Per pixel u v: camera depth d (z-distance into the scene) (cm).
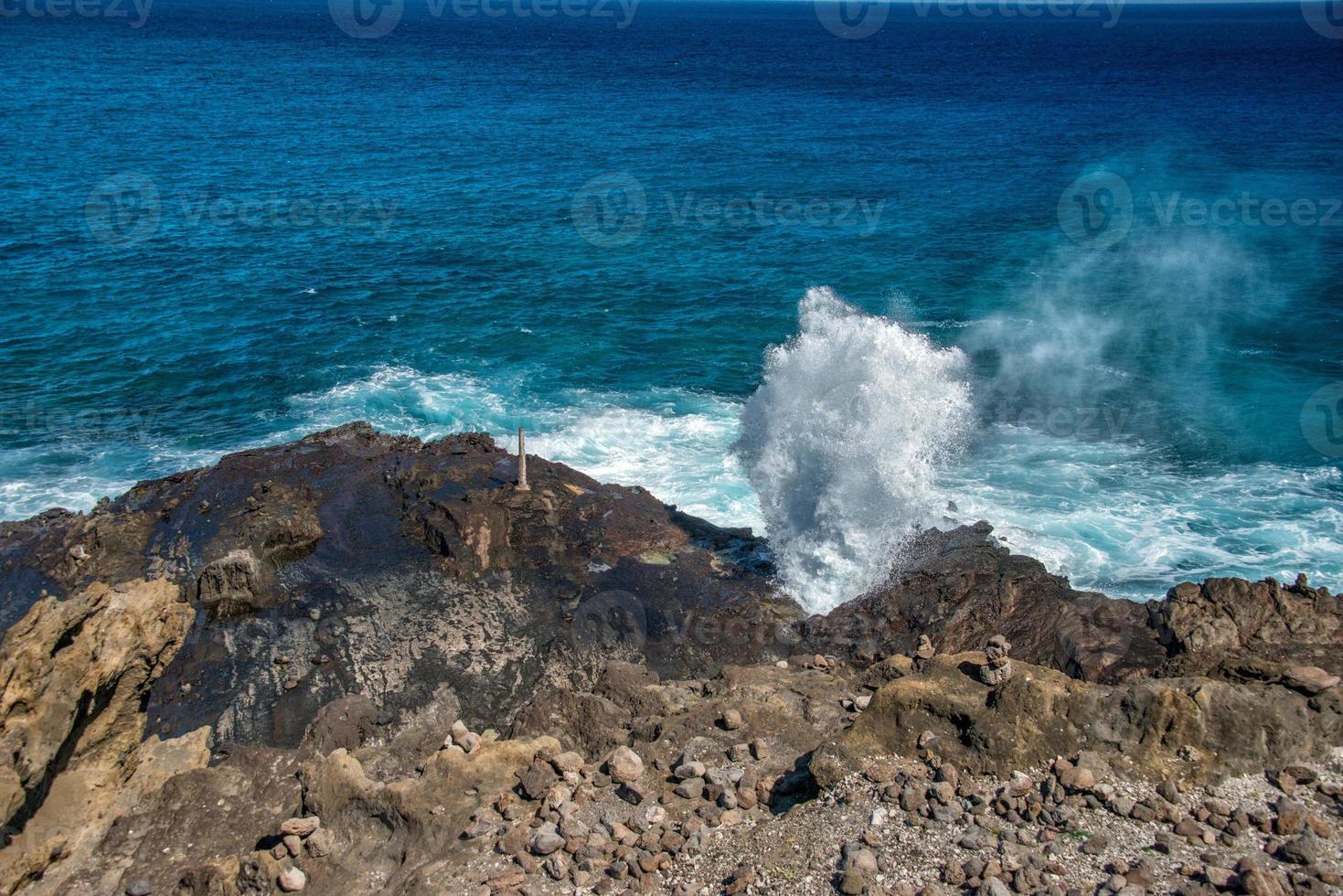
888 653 1445
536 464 1914
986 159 6756
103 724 1200
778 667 1420
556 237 4631
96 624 1197
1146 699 1107
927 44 18838
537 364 3138
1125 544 2027
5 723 1091
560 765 1156
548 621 1502
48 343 3200
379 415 2766
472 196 5409
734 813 1088
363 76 10838
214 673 1394
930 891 945
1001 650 1168
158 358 3112
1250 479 2311
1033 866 966
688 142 7300
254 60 11975
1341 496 2228
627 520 1758
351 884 1045
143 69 10400
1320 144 7131
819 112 9025
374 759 1230
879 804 1065
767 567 1680
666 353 3259
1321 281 3866
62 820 1109
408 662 1411
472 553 1596
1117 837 997
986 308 3662
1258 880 901
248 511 1698
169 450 2548
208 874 1031
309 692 1361
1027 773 1085
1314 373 2970
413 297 3738
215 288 3769
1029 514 2138
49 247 4156
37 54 11225
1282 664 1207
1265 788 1054
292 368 3056
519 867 1025
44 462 2461
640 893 985
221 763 1248
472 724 1321
